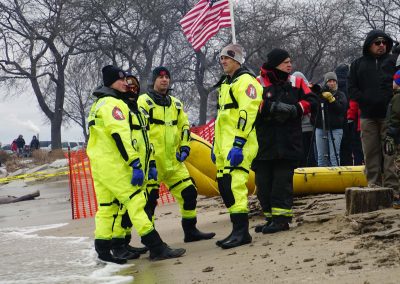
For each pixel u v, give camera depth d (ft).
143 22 153.48
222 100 22.41
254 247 20.61
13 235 33.60
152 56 152.46
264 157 23.06
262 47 150.51
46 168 96.73
